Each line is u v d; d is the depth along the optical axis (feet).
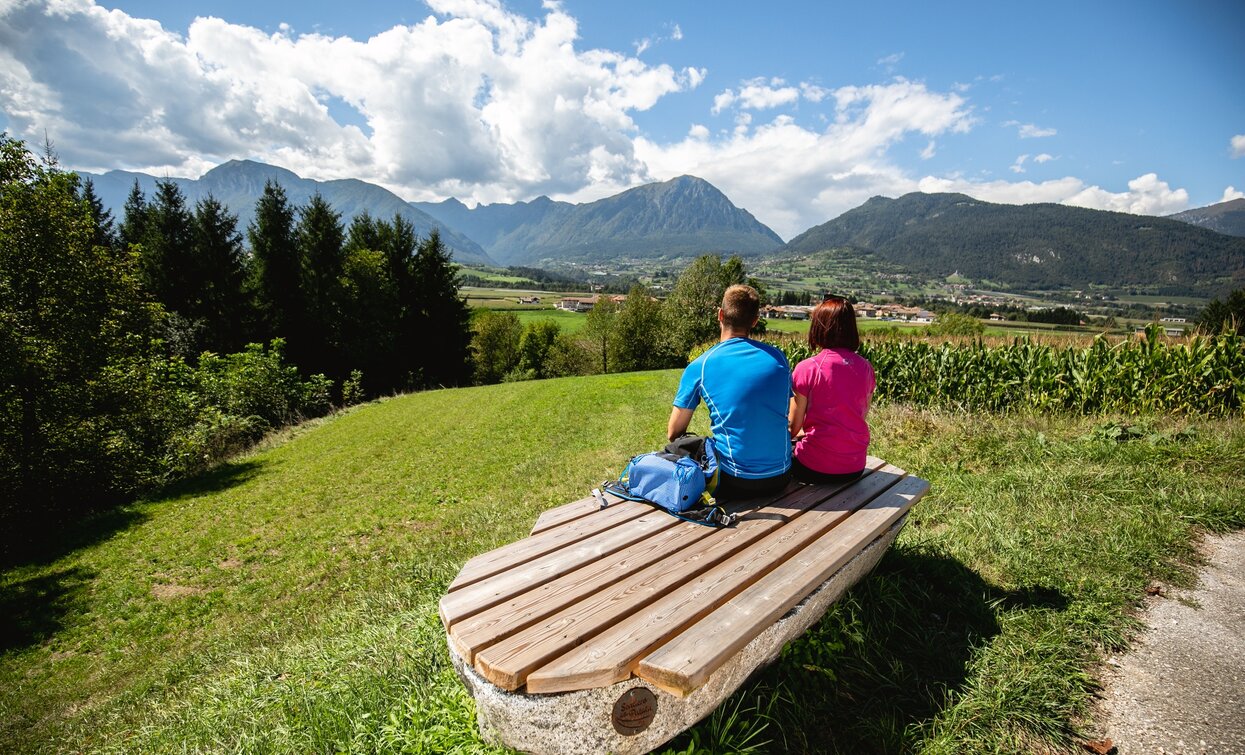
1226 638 8.28
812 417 10.11
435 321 136.46
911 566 10.46
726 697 6.74
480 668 5.34
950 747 6.37
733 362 8.98
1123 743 6.42
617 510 8.97
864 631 8.36
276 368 76.54
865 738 6.63
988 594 9.58
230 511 36.81
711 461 9.29
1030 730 6.67
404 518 30.14
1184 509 12.37
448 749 6.78
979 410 25.49
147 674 18.56
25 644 21.56
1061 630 8.40
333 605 20.26
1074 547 10.92
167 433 51.98
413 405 80.53
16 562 30.73
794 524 8.36
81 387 44.37
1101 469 14.98
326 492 38.55
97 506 42.73
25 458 40.37
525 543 7.65
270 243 105.91
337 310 116.57
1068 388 23.71
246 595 23.56
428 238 135.03
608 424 49.67
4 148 42.39
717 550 7.47
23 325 42.22
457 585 6.59
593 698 5.45
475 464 40.91
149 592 25.36
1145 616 8.93
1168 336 24.99
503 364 191.42
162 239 98.53
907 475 11.19
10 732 16.21
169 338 90.33
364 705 8.45
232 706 11.09
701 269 164.45
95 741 14.69
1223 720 6.66
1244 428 17.56
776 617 6.24
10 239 41.70
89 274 46.19
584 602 6.23
